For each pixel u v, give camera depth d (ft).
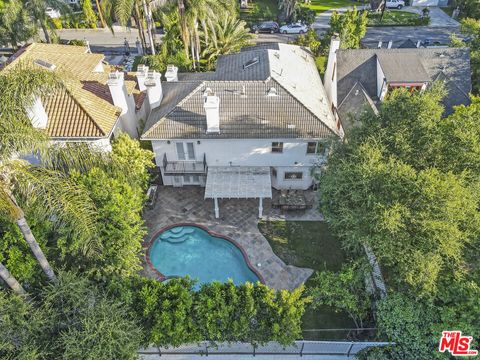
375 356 65.31
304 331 77.30
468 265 66.69
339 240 97.66
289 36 212.84
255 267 90.74
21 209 57.52
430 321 64.64
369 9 252.21
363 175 66.95
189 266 92.22
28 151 54.03
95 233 61.87
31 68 55.72
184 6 137.08
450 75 127.44
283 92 100.17
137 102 116.98
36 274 70.08
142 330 65.62
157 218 103.30
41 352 55.31
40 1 161.48
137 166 89.61
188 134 96.84
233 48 160.15
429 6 261.44
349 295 71.00
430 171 64.69
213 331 64.80
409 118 72.54
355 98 119.75
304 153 101.86
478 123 70.64
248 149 101.09
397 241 63.93
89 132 86.48
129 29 215.92
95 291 65.92
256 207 107.04
